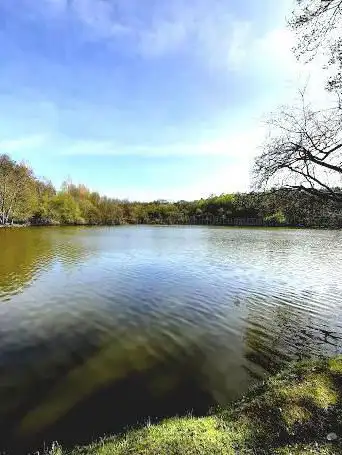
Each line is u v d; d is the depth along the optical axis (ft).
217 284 72.54
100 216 395.96
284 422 20.53
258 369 34.22
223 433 19.76
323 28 26.84
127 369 33.63
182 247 144.25
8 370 32.94
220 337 42.88
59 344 39.34
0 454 21.31
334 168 28.63
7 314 49.49
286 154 30.63
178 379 31.78
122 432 23.40
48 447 21.93
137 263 96.89
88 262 96.68
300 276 83.51
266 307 56.65
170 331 44.37
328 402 22.30
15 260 96.68
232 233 252.83
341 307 57.31
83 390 29.55
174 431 20.33
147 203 553.64
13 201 254.47
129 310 52.65
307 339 43.04
